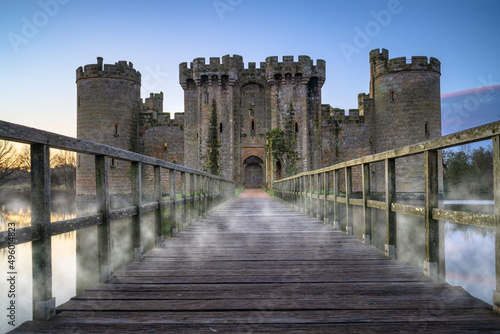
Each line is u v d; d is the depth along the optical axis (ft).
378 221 65.92
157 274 15.57
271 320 10.37
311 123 164.76
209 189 45.57
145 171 154.40
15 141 9.93
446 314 10.67
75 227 12.19
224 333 9.50
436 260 14.46
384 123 143.23
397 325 9.95
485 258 47.91
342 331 9.59
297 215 42.50
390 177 18.43
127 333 9.47
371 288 13.38
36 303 10.51
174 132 166.91
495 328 9.63
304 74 160.45
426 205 14.58
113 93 142.82
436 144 13.47
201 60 160.45
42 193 10.59
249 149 165.37
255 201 77.20
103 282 14.30
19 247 51.72
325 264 17.35
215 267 16.88
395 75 140.46
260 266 17.04
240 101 166.61
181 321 10.31
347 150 164.14
